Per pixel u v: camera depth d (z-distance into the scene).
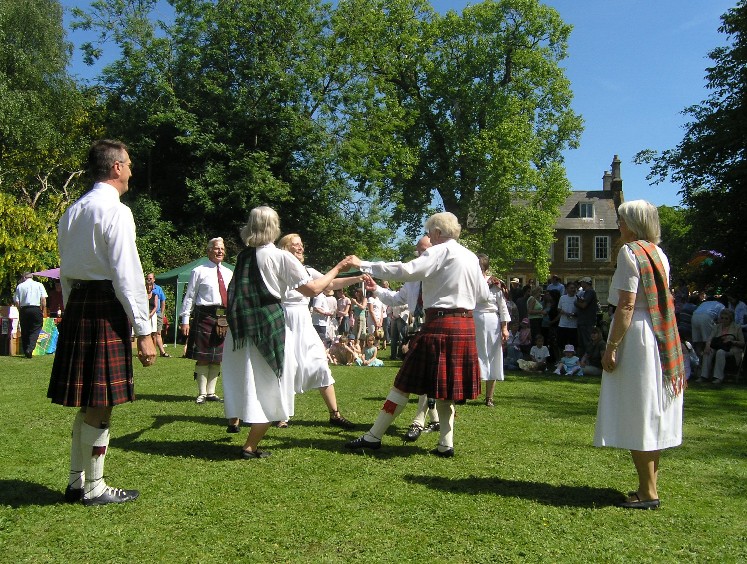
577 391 8.30
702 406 7.43
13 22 25.62
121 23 25.56
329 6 26.03
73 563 2.55
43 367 10.59
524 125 28.56
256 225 4.30
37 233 19.42
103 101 27.95
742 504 3.52
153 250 23.50
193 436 4.86
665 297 3.45
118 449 4.38
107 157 3.31
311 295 4.37
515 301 13.16
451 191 29.55
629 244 3.47
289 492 3.48
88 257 3.20
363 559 2.63
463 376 4.36
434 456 4.39
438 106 30.19
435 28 29.34
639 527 3.10
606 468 4.16
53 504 3.23
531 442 4.92
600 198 46.19
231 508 3.21
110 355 3.20
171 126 24.62
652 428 3.36
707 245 18.08
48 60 26.28
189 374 9.40
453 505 3.33
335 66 25.64
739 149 16.92
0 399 6.58
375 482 3.70
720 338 10.41
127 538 2.81
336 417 5.44
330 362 12.63
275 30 24.86
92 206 3.19
